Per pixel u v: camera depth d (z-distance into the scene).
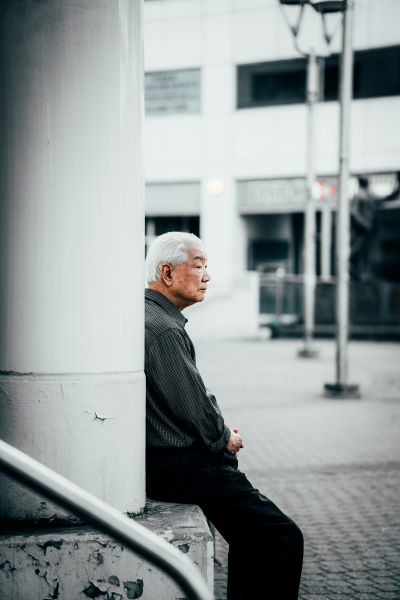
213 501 2.62
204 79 26.31
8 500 2.29
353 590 3.70
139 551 1.58
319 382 12.48
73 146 2.29
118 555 2.19
